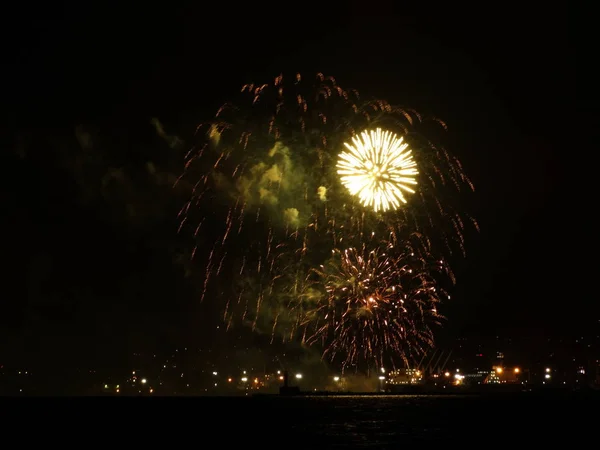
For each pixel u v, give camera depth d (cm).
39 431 6519
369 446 5528
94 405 9906
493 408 9181
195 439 5972
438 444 5691
